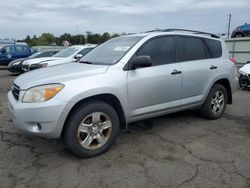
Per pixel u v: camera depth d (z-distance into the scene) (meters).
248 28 19.52
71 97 3.40
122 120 4.05
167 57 4.56
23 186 3.01
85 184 3.06
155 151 3.92
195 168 3.42
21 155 3.77
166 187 3.00
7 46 19.19
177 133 4.66
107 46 4.79
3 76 13.74
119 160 3.63
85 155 3.64
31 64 11.44
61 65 4.52
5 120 5.36
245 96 7.98
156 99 4.32
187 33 5.02
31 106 3.35
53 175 3.24
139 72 4.09
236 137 4.50
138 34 4.71
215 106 5.42
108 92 3.71
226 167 3.45
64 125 3.52
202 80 5.01
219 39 5.64
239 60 17.47
